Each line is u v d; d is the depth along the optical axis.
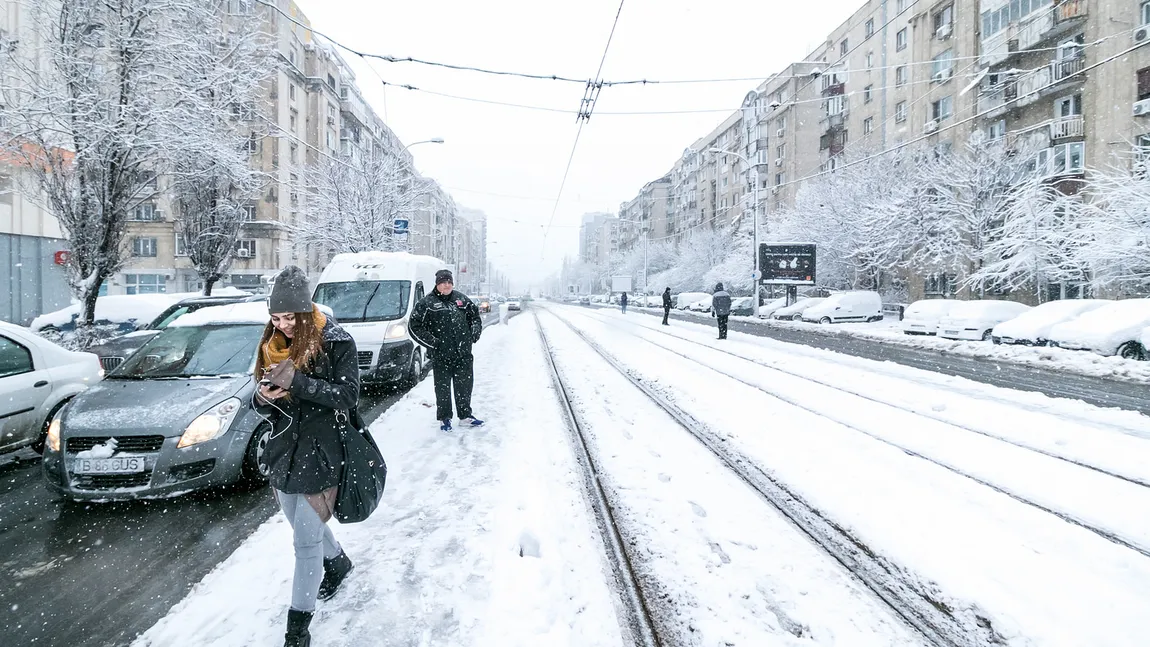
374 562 3.08
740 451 5.12
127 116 11.06
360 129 50.41
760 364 11.01
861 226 28.89
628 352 13.18
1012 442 5.37
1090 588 2.79
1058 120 23.67
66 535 3.66
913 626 2.53
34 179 12.38
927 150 26.95
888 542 3.30
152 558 3.35
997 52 26.81
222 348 5.12
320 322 2.43
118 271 12.77
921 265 26.72
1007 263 21.86
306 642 2.34
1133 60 21.61
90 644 2.52
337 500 2.43
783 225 36.22
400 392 8.48
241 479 4.46
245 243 36.22
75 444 4.05
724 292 16.83
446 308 5.87
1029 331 14.30
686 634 2.48
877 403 7.20
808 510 3.78
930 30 32.31
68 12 10.80
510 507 3.80
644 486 4.22
